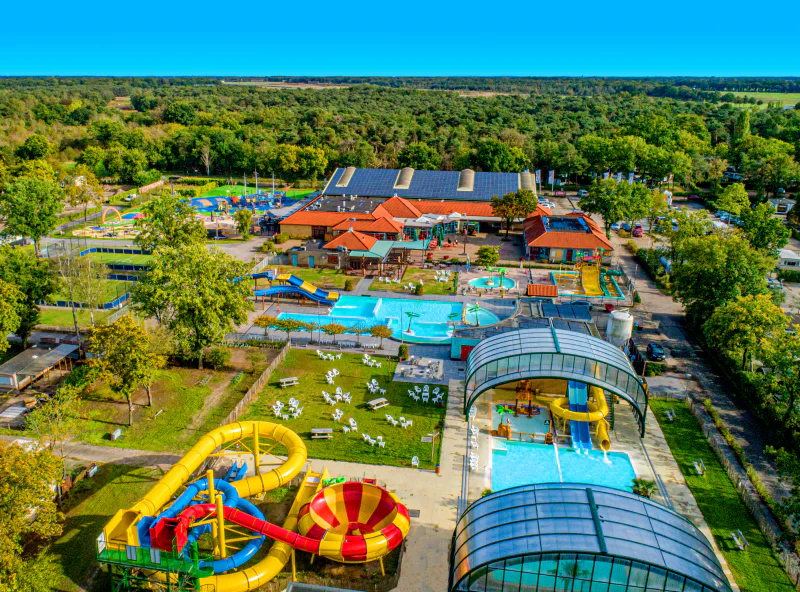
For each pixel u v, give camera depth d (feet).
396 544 142.20
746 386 218.79
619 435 197.98
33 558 138.41
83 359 241.96
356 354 253.65
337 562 142.82
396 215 445.37
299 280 315.78
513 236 447.83
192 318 226.99
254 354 242.99
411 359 248.11
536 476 177.06
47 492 132.57
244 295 244.01
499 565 116.57
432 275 360.07
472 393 202.28
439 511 160.66
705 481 174.81
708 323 237.66
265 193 606.55
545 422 206.59
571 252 382.83
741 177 616.80
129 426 195.83
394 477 174.40
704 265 263.29
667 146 647.56
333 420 203.21
